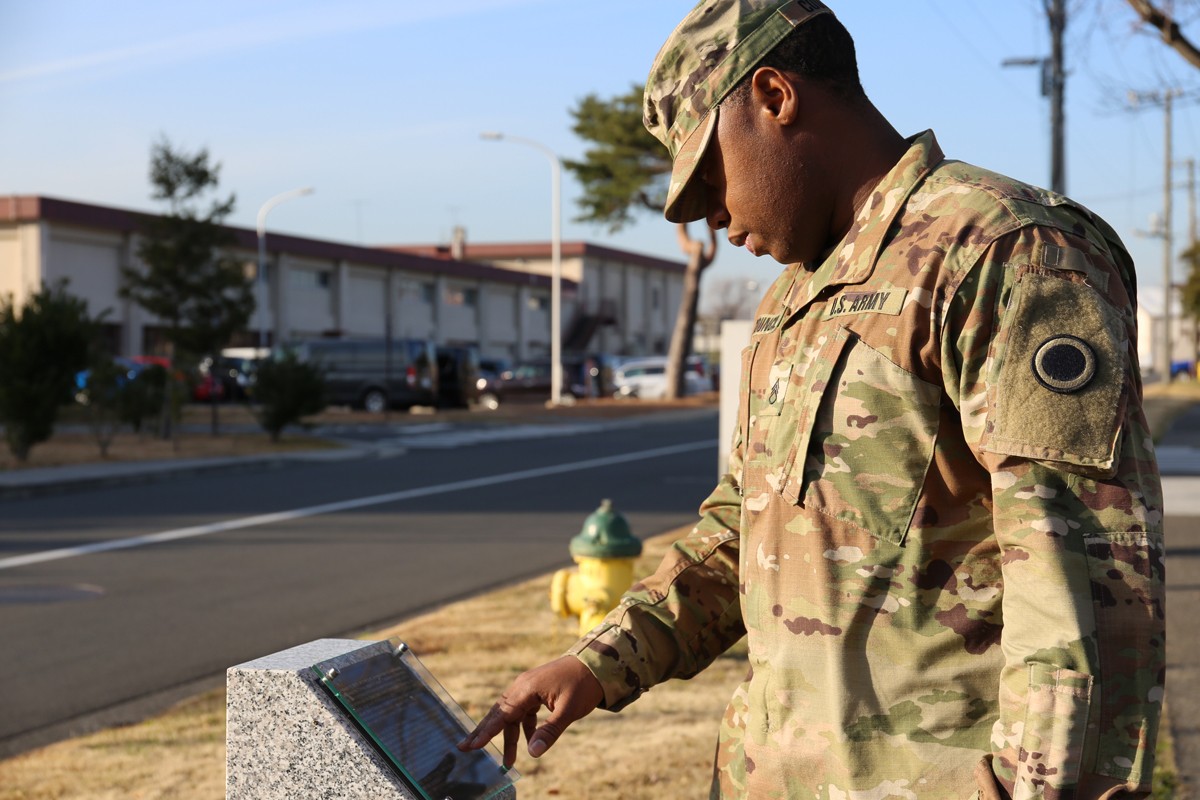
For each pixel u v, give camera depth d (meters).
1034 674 1.25
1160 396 39.06
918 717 1.42
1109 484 1.28
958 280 1.38
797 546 1.49
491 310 59.56
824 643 1.46
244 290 25.48
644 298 72.75
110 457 19.14
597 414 33.88
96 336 19.44
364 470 17.94
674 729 4.69
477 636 6.43
